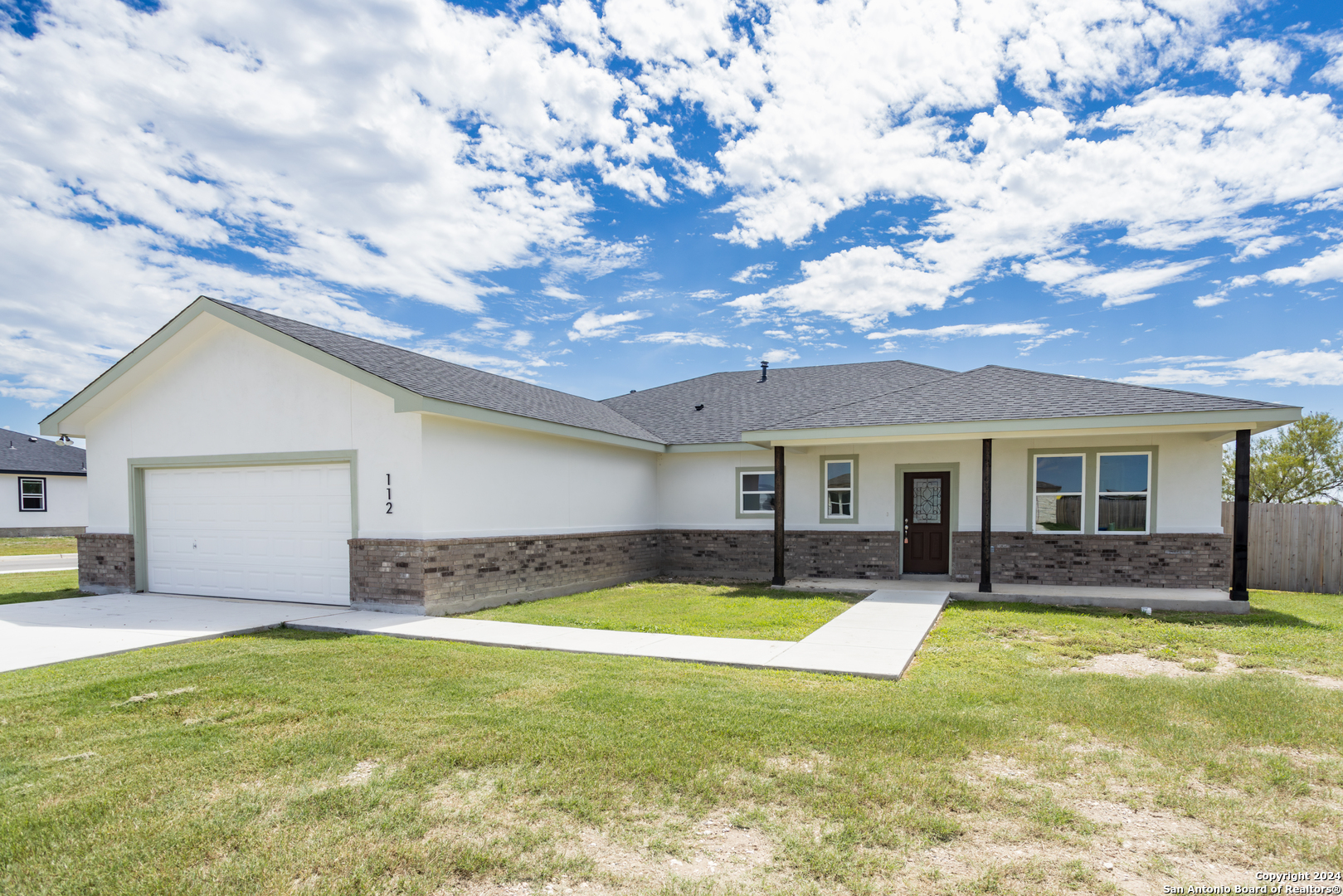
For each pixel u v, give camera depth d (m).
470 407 10.80
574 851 3.31
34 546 25.16
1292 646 8.15
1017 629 9.36
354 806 3.76
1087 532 13.30
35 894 2.95
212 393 11.92
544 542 12.80
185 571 12.31
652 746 4.59
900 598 11.48
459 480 11.04
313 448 11.08
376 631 8.84
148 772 4.23
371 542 10.52
